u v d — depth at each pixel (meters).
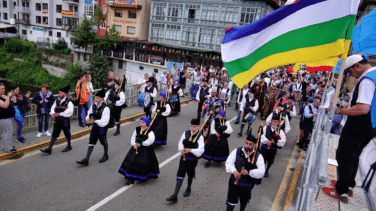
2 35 50.25
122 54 33.03
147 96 9.31
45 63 42.19
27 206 4.59
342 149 3.53
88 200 4.92
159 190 5.51
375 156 4.50
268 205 5.24
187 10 30.41
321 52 3.00
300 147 8.48
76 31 31.03
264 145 6.19
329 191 4.25
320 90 12.02
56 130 6.66
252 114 9.23
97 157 6.84
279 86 15.65
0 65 39.31
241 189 4.20
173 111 11.20
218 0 28.45
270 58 3.37
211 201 5.23
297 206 3.43
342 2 2.87
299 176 6.57
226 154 6.86
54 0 48.47
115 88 8.52
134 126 9.77
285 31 3.24
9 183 5.24
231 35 3.62
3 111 6.02
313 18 3.06
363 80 2.84
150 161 5.57
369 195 4.13
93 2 43.88
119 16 35.19
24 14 52.28
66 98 6.60
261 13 26.67
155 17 32.62
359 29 3.83
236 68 3.58
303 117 8.28
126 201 5.00
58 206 4.66
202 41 30.22
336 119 8.24
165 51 31.25
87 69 32.22
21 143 7.00
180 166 5.05
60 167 6.10
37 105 7.44
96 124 6.17
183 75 15.68
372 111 3.13
